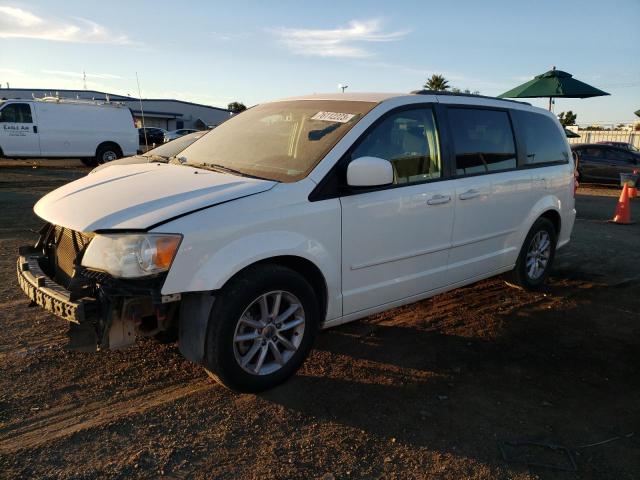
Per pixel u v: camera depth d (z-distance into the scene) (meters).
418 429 3.04
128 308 2.85
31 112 17.55
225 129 4.46
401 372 3.71
